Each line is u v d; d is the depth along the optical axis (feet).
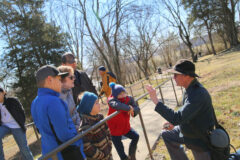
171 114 5.94
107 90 17.13
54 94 5.42
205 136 5.93
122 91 8.79
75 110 7.77
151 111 19.11
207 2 106.63
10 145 19.61
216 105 16.24
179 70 6.08
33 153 15.53
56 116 4.87
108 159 7.22
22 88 53.52
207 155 6.12
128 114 9.09
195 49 206.49
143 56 98.58
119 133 8.93
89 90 10.71
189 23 113.09
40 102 5.11
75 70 10.34
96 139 6.91
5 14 51.60
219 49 145.69
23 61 55.01
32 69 53.67
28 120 56.13
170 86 33.73
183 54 207.00
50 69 5.42
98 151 6.45
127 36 68.59
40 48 53.93
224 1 103.71
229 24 108.06
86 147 6.24
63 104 5.47
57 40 55.72
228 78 26.89
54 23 53.88
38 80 5.37
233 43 109.19
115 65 51.83
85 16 47.44
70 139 4.93
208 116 5.92
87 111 6.80
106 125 7.52
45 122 4.98
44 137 5.13
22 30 53.26
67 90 7.52
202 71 47.93
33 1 53.21
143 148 11.43
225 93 19.27
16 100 10.32
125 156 9.04
